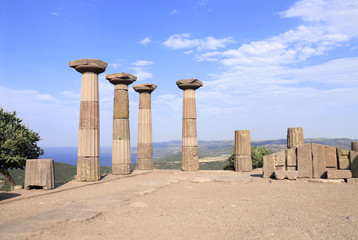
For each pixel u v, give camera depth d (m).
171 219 7.66
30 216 7.93
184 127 21.16
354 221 6.99
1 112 17.38
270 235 6.00
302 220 7.20
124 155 18.59
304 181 14.56
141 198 10.85
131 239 6.14
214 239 6.04
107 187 13.63
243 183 14.78
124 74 18.27
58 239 6.14
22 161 16.78
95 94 15.63
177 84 21.47
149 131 21.95
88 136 15.29
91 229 6.83
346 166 14.90
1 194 10.96
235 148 20.02
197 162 20.98
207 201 10.12
